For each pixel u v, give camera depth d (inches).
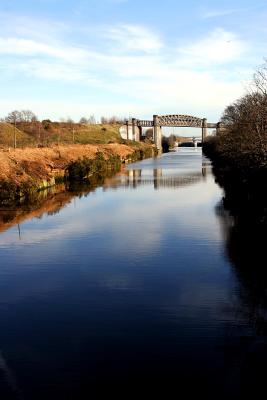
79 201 1395.2
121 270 682.8
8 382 392.5
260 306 534.6
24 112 4362.7
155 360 420.5
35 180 1649.9
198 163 3334.2
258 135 1079.0
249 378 390.3
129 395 372.2
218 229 920.3
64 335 474.3
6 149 1946.4
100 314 524.4
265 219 941.8
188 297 567.8
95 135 4682.6
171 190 1621.6
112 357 427.8
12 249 820.6
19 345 455.8
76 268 700.7
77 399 367.6
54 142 3282.5
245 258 719.1
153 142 6215.6
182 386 381.1
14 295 593.6
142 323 497.0
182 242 828.6
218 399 365.1
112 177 2212.1
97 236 901.2
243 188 1300.4
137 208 1227.9
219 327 482.3
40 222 1057.5
